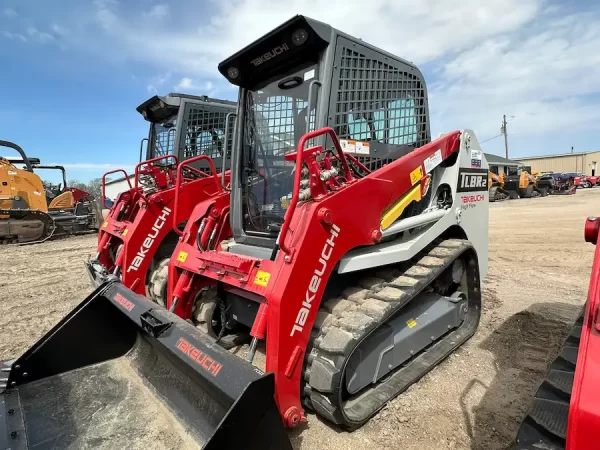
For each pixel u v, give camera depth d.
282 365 2.28
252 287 2.47
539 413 1.31
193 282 3.31
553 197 24.34
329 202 2.45
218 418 2.19
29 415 2.36
